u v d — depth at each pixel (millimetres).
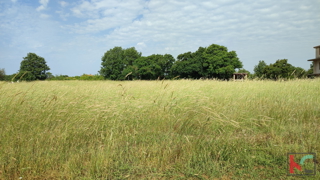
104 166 3041
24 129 3881
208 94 8148
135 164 3119
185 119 4516
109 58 58719
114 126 4344
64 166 3000
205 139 3869
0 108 4629
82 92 8328
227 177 2787
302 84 10570
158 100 6156
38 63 56938
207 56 51875
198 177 2771
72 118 4379
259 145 3816
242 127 4562
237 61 52375
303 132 4176
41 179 2758
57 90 8977
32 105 5102
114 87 11516
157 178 2787
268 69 38875
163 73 62125
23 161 2971
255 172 2879
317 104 6406
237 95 8250
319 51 34625
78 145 3719
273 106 5867
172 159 3262
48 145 3482
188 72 53562
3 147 3268
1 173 2828
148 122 4883
